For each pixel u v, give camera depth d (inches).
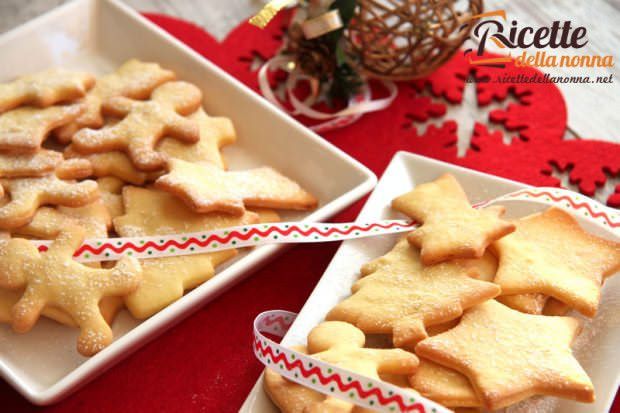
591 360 19.9
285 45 26.6
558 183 24.1
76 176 22.5
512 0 27.9
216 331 21.7
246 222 22.0
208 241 21.6
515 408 19.2
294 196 22.7
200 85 25.1
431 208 21.7
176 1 28.2
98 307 20.4
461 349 19.2
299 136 23.7
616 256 20.9
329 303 20.8
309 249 23.0
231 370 21.1
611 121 25.4
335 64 25.3
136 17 25.7
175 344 21.4
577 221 22.0
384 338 20.3
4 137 22.4
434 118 25.8
